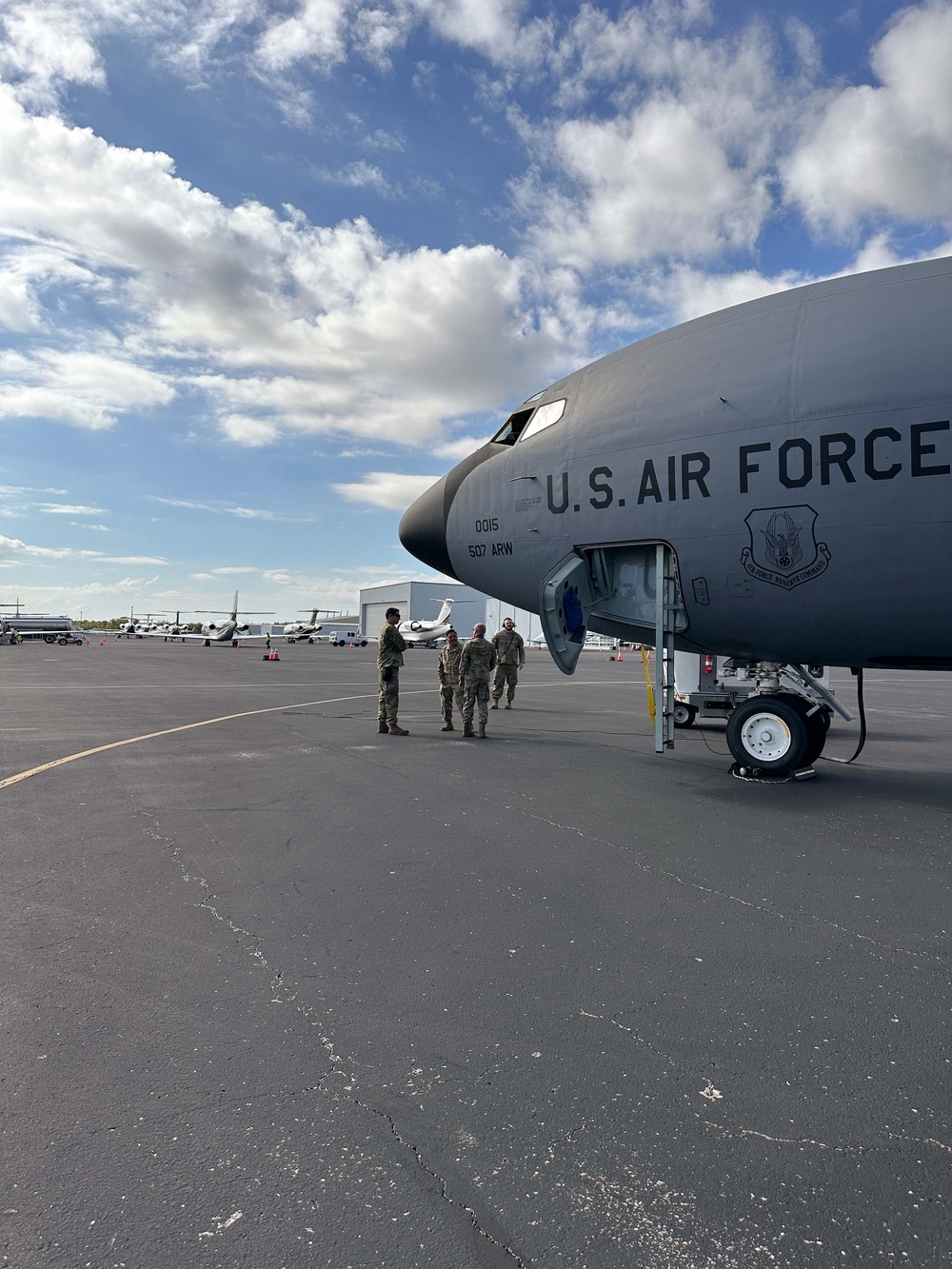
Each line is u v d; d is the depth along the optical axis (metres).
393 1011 3.14
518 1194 2.12
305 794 7.32
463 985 3.38
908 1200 2.10
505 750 10.23
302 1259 1.88
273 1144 2.32
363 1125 2.41
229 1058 2.79
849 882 4.84
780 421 7.04
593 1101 2.54
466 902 4.42
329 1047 2.87
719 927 4.07
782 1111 2.49
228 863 5.13
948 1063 2.78
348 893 4.56
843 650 7.58
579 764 9.12
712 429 7.41
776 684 8.52
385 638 11.70
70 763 8.94
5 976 3.44
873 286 7.06
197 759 9.33
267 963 3.59
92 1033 2.95
